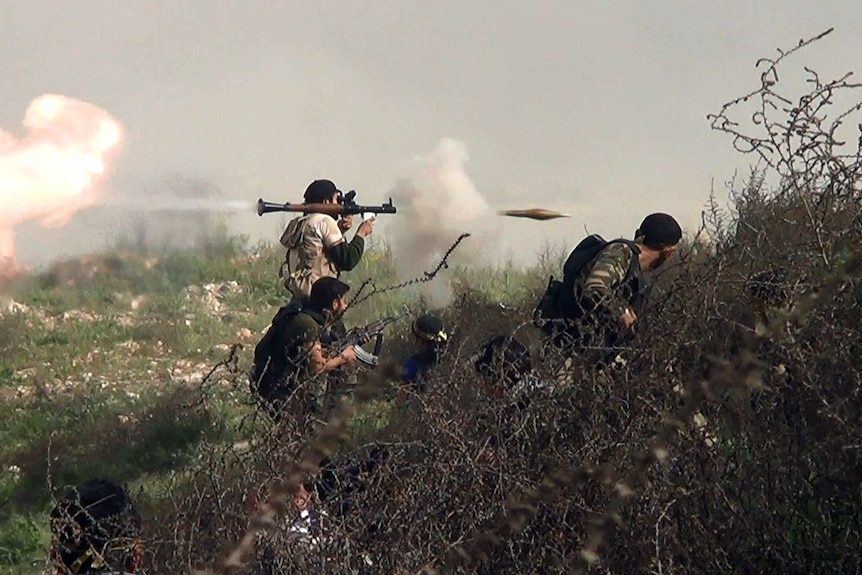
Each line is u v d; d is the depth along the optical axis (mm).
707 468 13180
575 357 14383
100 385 37188
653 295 16797
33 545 24172
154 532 13922
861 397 12812
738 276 14297
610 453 13188
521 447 13531
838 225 13797
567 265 20500
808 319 12992
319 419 14570
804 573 13016
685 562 13039
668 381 13648
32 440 31453
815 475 13102
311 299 24109
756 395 13273
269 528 12695
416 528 12906
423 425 13977
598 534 12055
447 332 22219
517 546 13008
